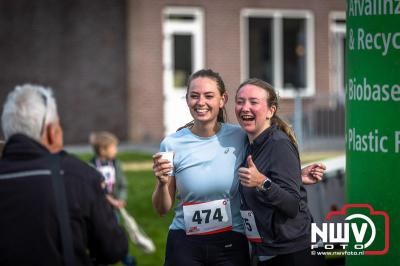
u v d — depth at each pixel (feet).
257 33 164.76
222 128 39.34
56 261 29.25
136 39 154.51
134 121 155.43
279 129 37.76
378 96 36.47
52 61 151.94
